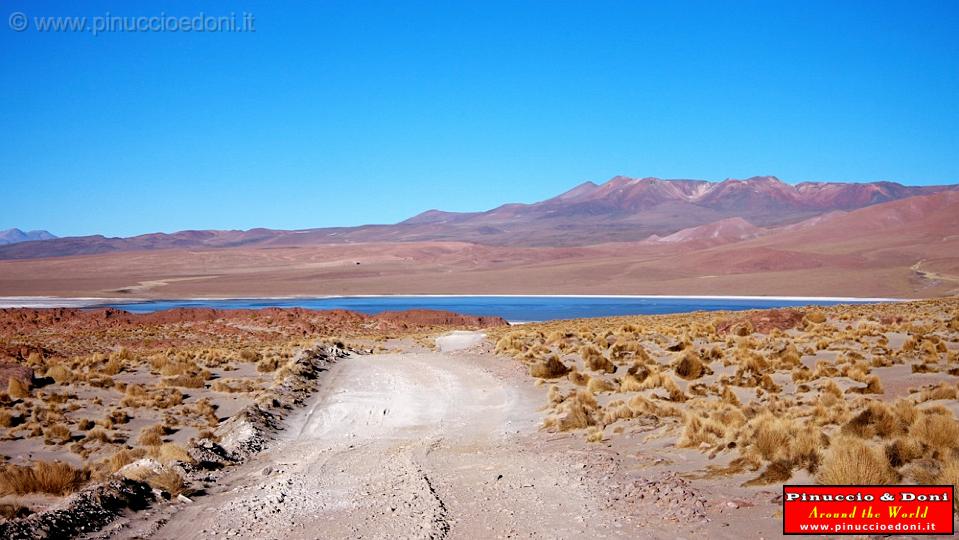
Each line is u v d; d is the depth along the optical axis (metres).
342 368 35.81
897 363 24.14
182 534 10.65
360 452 17.62
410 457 16.36
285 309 80.88
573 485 12.30
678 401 20.67
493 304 155.38
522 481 13.05
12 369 29.31
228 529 10.79
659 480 11.66
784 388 21.44
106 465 16.78
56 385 29.30
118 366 34.16
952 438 10.61
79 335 62.31
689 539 8.78
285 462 16.78
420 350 49.75
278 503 12.27
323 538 10.07
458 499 12.01
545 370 28.52
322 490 13.27
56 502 13.07
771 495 10.02
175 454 15.98
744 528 8.91
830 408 15.25
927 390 17.19
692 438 13.91
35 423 22.09
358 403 25.67
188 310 79.44
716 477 11.37
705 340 34.66
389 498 12.30
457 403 24.91
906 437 10.98
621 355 31.14
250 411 22.14
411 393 27.39
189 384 30.44
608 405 19.88
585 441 16.30
